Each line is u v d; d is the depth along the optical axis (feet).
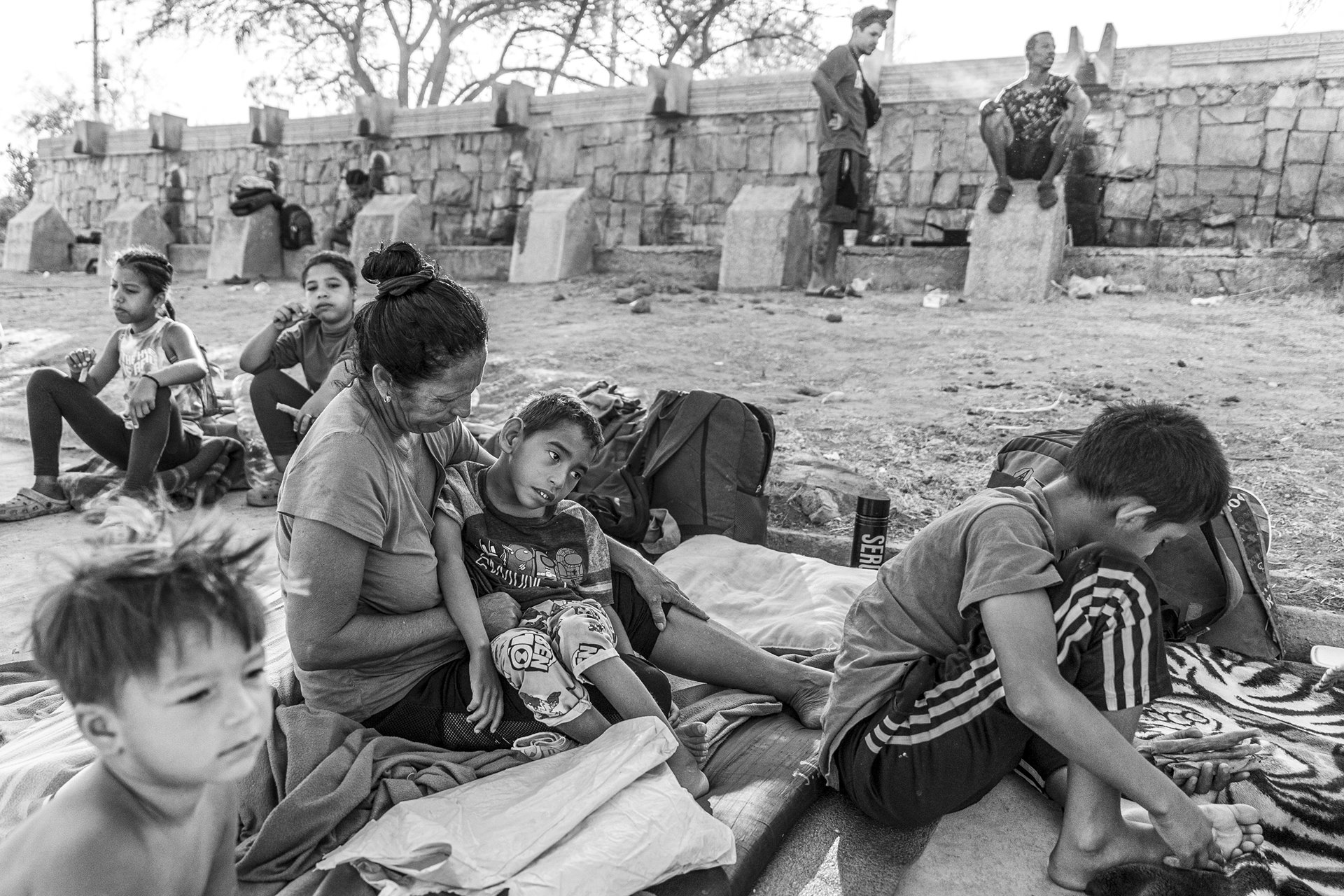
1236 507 10.78
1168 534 6.72
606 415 14.85
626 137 48.52
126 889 4.37
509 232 52.03
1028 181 33.35
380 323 6.91
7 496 16.72
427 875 5.96
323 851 6.55
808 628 10.39
